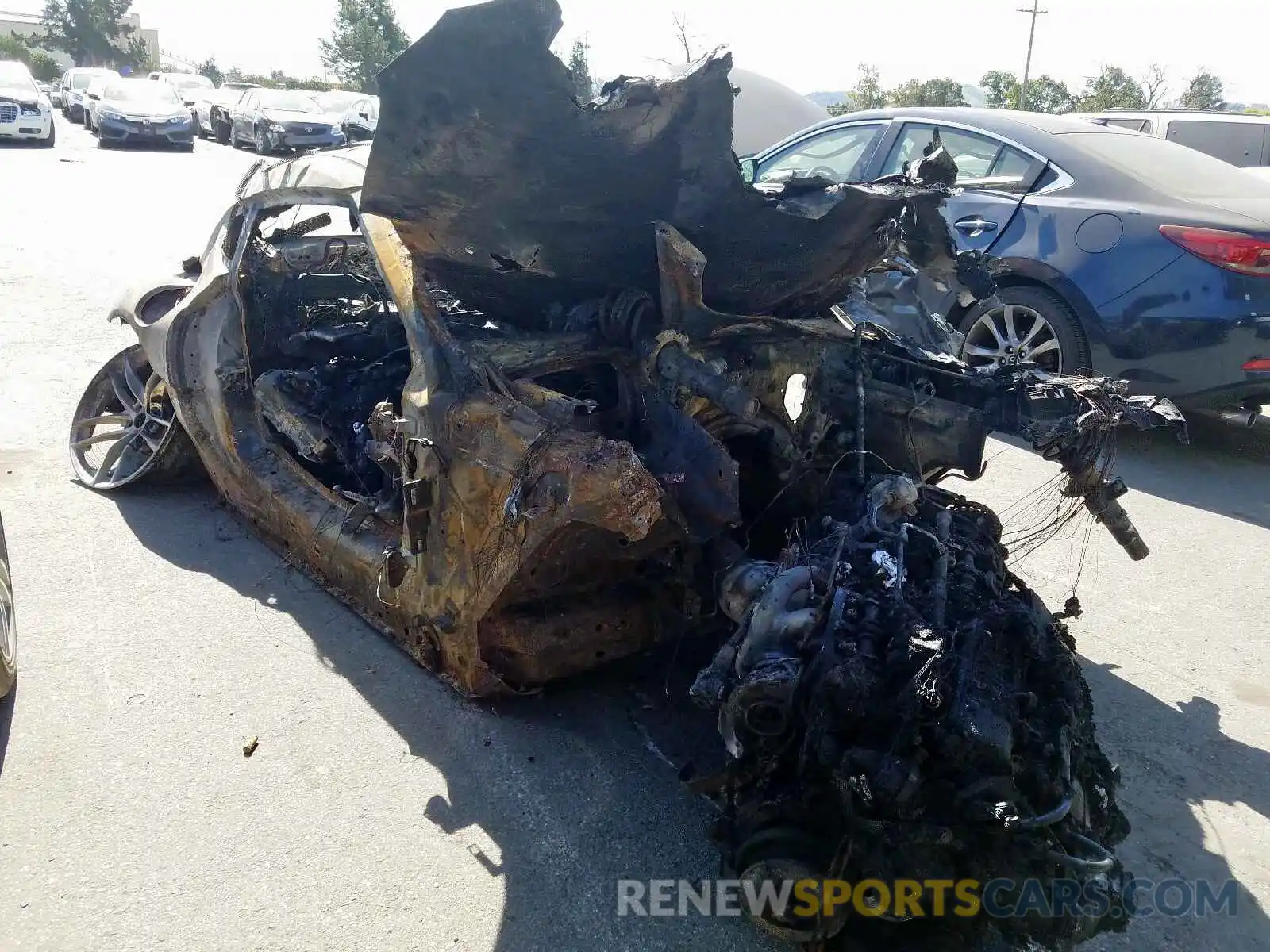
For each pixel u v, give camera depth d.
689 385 2.98
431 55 2.52
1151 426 3.05
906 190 3.35
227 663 3.45
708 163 2.88
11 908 2.42
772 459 3.52
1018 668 2.38
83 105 27.89
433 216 3.06
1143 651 3.92
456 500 2.97
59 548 4.21
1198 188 5.87
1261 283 5.34
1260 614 4.22
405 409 3.12
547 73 2.52
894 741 2.14
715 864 2.69
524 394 2.96
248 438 4.22
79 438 5.01
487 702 3.30
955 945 2.12
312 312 4.60
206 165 19.42
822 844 2.25
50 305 7.99
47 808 2.75
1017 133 6.40
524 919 2.48
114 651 3.48
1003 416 3.22
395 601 3.38
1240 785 3.12
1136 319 5.67
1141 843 2.85
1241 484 5.81
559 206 2.98
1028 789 2.12
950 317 6.45
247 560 4.19
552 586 3.15
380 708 3.26
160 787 2.85
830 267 3.52
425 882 2.57
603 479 2.54
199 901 2.47
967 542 2.77
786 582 2.55
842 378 3.51
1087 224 5.88
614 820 2.82
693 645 3.58
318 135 22.06
